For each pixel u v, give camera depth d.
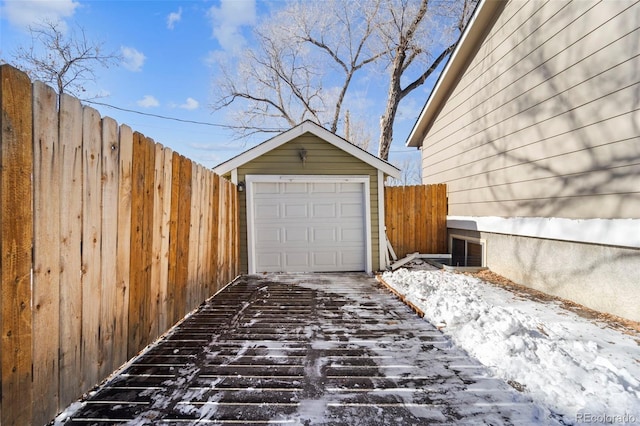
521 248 5.16
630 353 2.60
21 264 1.53
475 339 2.79
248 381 2.20
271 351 2.69
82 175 1.96
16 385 1.50
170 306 3.23
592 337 2.92
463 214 7.12
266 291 4.89
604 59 3.65
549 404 1.92
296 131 6.47
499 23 5.70
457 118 7.39
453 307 3.50
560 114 4.32
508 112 5.47
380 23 13.37
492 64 5.95
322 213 6.62
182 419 1.80
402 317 3.60
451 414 1.84
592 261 3.85
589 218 3.86
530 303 4.07
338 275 6.22
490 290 4.76
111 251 2.27
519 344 2.55
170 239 3.24
